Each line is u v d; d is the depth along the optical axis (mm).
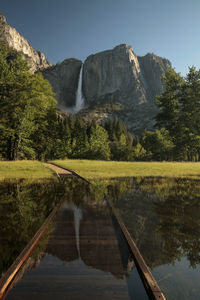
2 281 1966
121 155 78062
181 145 40312
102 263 2461
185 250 2949
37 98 31297
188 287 2014
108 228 3764
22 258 2402
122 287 1995
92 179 11969
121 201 6312
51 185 9719
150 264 2527
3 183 10359
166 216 4715
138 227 3980
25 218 4559
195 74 39312
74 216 4570
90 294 1869
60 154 52750
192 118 39062
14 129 29922
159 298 1735
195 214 4836
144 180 11594
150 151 75688
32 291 1898
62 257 2605
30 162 24500
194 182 10656
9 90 29953
